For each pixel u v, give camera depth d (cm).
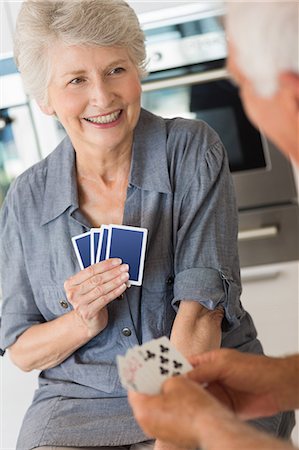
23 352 212
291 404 140
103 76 195
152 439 198
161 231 208
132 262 200
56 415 204
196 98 343
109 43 193
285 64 100
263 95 103
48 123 344
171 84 336
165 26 333
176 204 208
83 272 197
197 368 136
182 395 121
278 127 104
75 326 203
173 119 221
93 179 213
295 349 301
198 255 203
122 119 201
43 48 197
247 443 110
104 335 208
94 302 197
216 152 211
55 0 194
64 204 211
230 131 345
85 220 211
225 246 205
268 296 330
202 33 333
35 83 203
